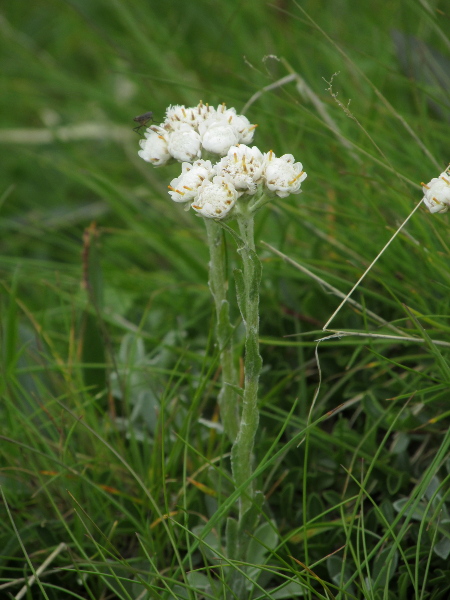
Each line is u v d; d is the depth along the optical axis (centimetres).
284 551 32
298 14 55
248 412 28
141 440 36
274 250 34
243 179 27
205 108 31
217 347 34
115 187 47
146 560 32
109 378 37
